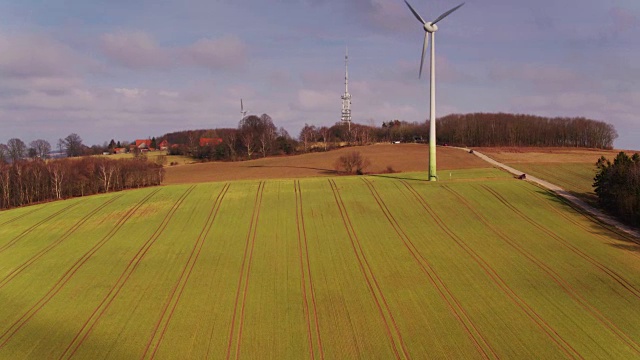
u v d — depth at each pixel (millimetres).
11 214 57938
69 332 29625
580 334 28594
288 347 27781
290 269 39000
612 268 37938
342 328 29797
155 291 35375
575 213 51719
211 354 27109
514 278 36500
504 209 52969
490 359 26156
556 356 26344
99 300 34062
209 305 33031
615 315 30812
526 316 30797
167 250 43719
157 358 26734
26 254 43906
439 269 38344
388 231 47250
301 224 49844
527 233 46000
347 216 51938
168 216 53875
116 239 47062
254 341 28438
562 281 35812
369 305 32688
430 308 32094
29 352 27438
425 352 27000
